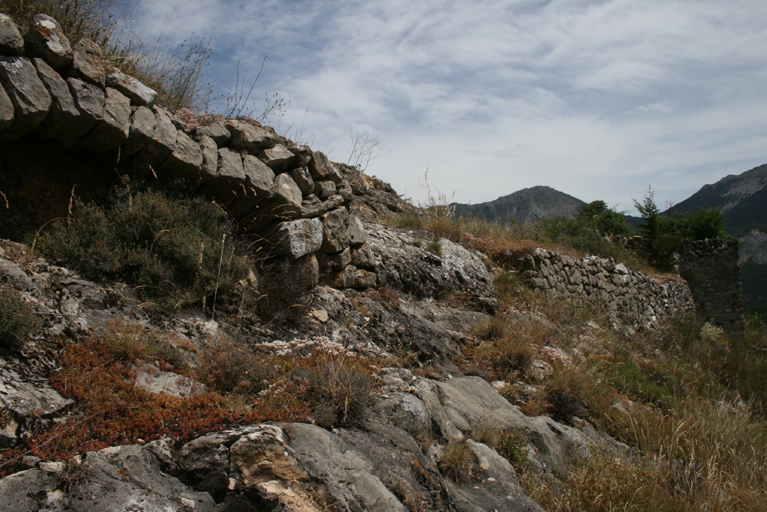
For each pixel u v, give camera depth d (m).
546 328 7.27
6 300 2.64
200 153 4.51
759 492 4.92
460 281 7.99
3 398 2.28
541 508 3.48
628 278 13.35
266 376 3.40
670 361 9.31
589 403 5.79
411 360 5.13
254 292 4.63
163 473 2.31
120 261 3.83
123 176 4.20
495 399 4.88
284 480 2.38
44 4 4.52
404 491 2.79
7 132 3.44
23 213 3.73
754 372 9.78
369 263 6.52
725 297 19.33
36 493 1.92
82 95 3.68
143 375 2.97
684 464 5.21
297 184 5.39
